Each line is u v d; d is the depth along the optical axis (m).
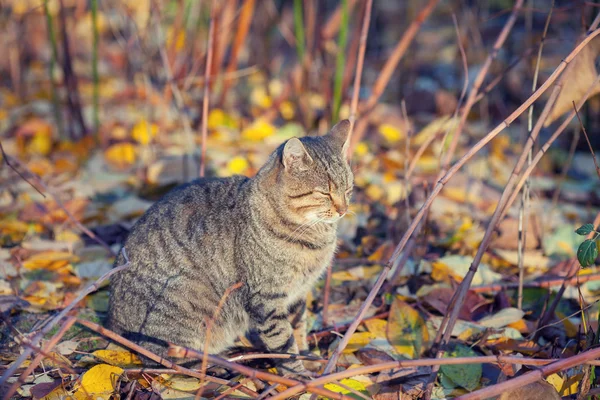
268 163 3.58
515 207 5.23
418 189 5.32
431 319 3.86
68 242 4.58
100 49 8.55
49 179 5.43
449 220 5.00
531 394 2.86
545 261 4.52
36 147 5.89
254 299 3.46
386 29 9.62
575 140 4.92
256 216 3.46
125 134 6.25
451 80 7.98
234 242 3.49
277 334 3.48
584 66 3.44
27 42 8.26
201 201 3.62
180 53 6.91
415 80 7.68
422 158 5.96
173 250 3.49
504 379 3.14
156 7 5.53
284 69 8.23
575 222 5.07
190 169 5.43
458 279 4.19
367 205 5.23
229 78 6.33
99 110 6.91
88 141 6.06
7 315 3.73
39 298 3.95
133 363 3.45
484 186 5.57
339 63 5.23
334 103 5.38
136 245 3.56
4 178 5.37
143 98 6.88
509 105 7.18
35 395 3.11
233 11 6.42
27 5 7.30
